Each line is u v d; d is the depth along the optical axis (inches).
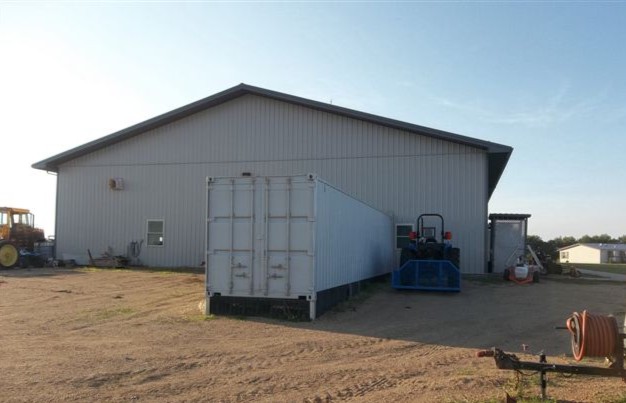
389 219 932.0
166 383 278.8
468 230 932.6
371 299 618.2
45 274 930.7
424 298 632.4
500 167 1090.7
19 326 435.8
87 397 254.4
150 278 862.5
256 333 413.4
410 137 978.1
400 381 287.6
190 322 454.9
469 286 761.0
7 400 248.4
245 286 485.7
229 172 1082.1
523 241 966.4
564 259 4180.6
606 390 267.4
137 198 1133.7
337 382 284.4
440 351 364.8
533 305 585.3
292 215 479.8
